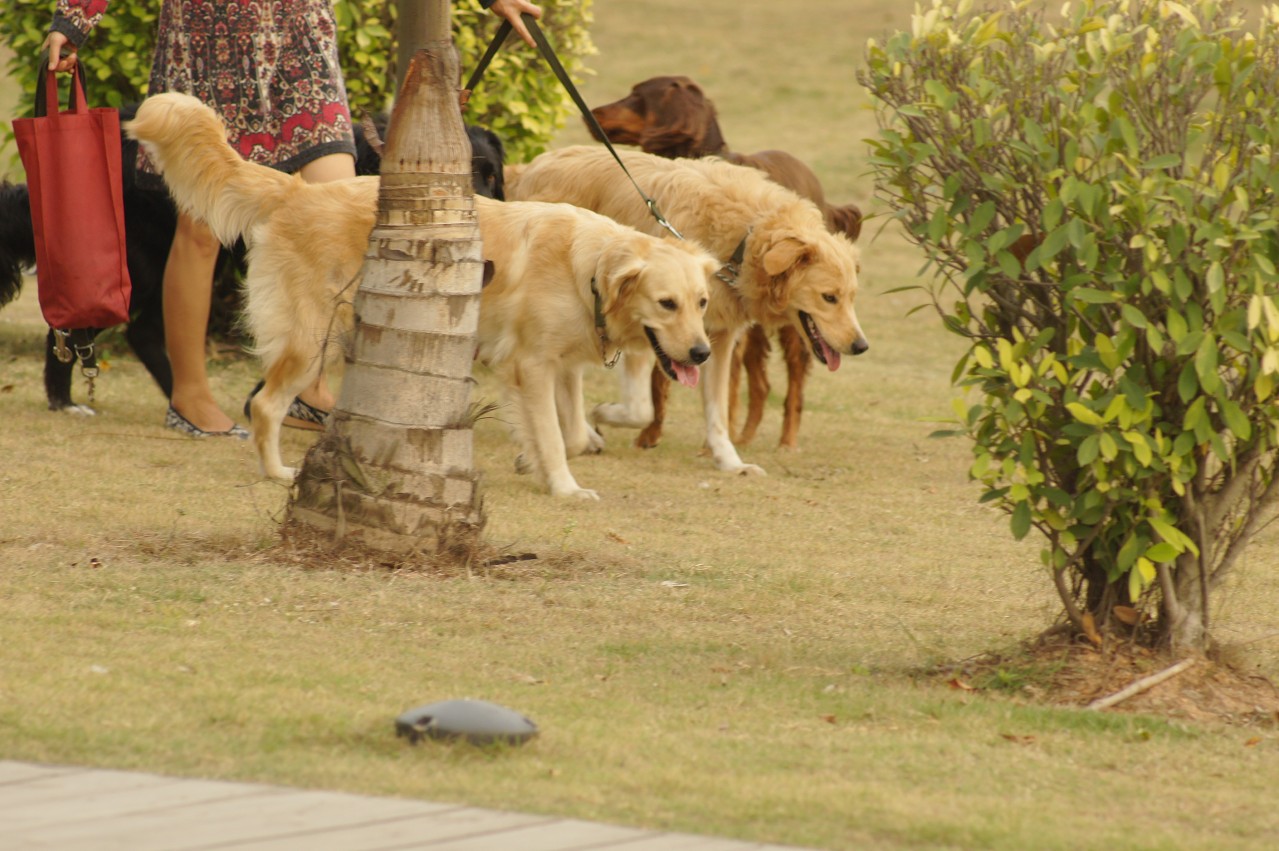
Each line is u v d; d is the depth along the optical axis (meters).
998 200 7.77
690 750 6.41
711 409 15.11
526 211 13.20
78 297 12.80
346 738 6.24
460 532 9.88
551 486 12.91
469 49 19.80
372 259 9.75
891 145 7.91
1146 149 7.54
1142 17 7.80
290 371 12.41
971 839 5.42
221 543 9.96
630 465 14.98
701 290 12.72
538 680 7.50
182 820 5.15
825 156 43.47
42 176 12.67
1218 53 7.35
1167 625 8.03
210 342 19.84
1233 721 7.53
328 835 5.05
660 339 12.61
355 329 9.79
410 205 9.64
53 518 10.49
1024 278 7.88
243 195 12.34
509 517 11.76
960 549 11.71
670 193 15.09
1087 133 7.51
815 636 8.88
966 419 7.55
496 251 12.99
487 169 16.34
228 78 13.59
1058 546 7.78
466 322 9.86
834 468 15.55
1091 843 5.45
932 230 7.79
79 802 5.31
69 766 5.72
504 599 9.15
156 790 5.48
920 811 5.72
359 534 9.71
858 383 21.94
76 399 16.23
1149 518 7.53
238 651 7.59
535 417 12.92
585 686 7.45
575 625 8.70
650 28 62.84
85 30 12.34
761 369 16.92
